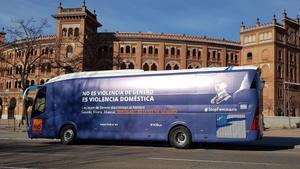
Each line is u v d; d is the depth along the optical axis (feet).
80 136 69.41
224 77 60.08
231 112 58.80
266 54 278.67
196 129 60.70
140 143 74.79
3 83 271.08
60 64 167.94
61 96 71.92
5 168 37.01
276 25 277.85
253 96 58.08
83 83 70.44
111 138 66.80
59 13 244.63
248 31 287.89
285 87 278.46
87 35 237.04
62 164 40.29
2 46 157.48
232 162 42.39
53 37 242.99
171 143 62.18
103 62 250.16
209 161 43.24
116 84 67.51
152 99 64.28
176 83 63.05
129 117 65.72
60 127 71.10
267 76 277.03
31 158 46.01
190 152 55.52
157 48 263.29
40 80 254.88
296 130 131.13
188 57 268.21
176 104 62.44
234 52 286.66
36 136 72.95
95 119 68.49
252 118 57.67
